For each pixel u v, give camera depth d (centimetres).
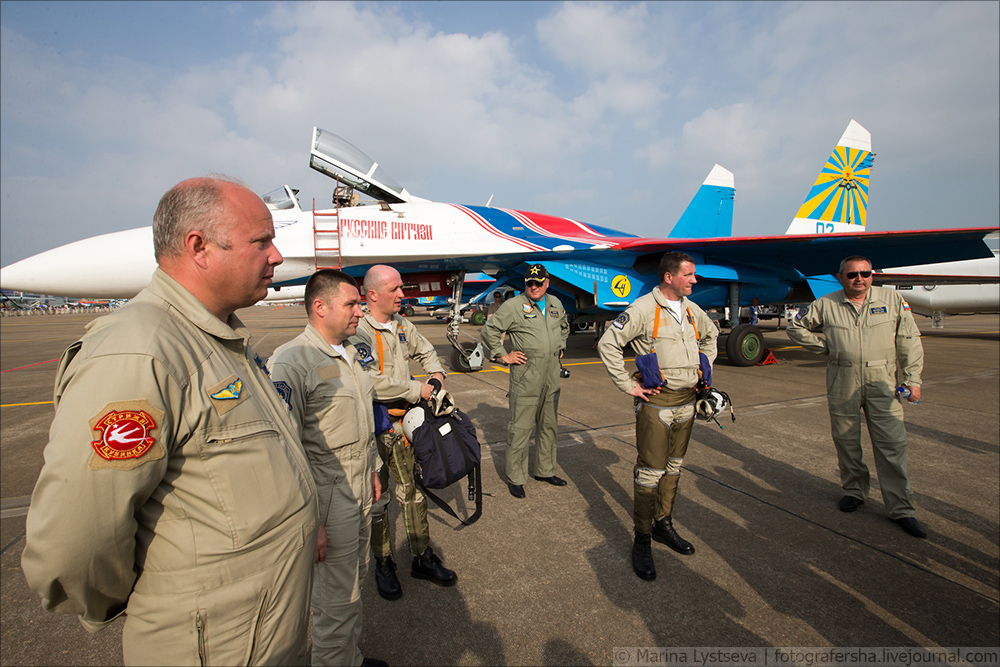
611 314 1029
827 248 859
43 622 210
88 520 75
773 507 305
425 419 220
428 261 789
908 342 273
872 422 284
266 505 92
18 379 870
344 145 748
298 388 154
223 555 88
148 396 78
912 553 250
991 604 208
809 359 973
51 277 571
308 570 104
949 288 1487
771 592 220
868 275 279
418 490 232
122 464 75
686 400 243
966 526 277
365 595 224
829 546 259
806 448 415
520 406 322
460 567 246
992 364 852
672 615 205
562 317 338
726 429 470
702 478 351
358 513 163
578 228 977
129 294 622
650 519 237
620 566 244
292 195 728
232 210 94
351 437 163
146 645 87
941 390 635
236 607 89
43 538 76
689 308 256
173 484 85
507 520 296
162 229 93
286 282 718
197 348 90
